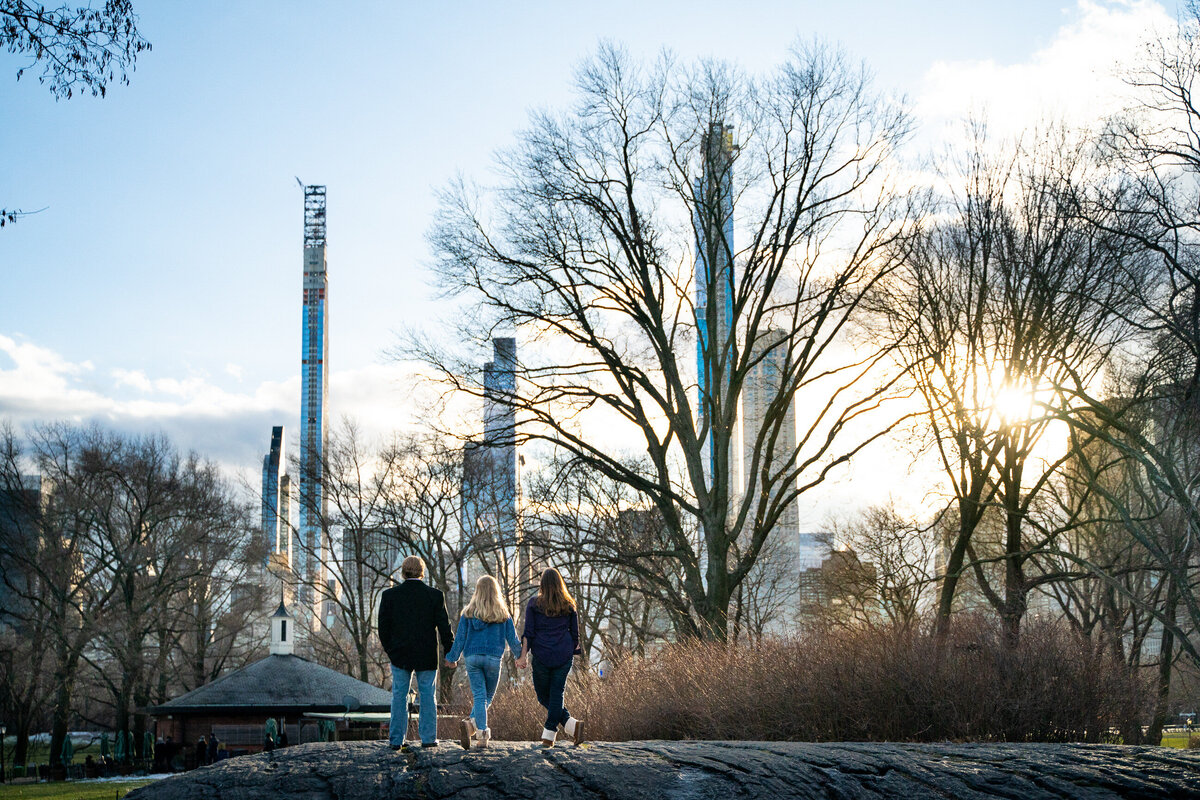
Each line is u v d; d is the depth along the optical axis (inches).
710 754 461.7
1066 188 1079.6
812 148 1103.6
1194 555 1191.6
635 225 1135.0
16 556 2028.8
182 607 2277.3
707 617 1093.1
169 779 419.8
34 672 2003.0
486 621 458.6
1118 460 1123.3
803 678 682.2
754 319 1139.9
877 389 1107.3
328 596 2146.9
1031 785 431.2
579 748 461.1
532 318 1135.0
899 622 743.1
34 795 1401.3
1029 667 643.5
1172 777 439.8
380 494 1991.9
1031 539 1486.2
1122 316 1079.0
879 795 420.5
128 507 2210.9
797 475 1135.6
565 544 1141.1
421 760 419.8
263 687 1809.8
